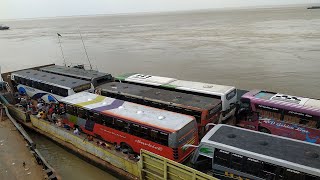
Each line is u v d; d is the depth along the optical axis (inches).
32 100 1298.0
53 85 1151.6
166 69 2208.4
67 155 918.4
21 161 819.4
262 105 861.8
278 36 3681.1
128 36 4901.6
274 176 534.3
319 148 549.3
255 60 2326.5
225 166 596.4
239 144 587.2
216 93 922.7
